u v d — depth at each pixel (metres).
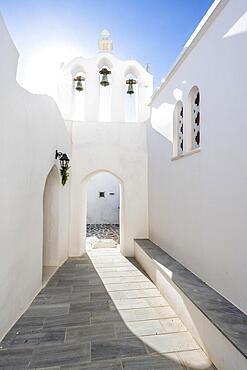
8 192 3.01
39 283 4.54
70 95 8.33
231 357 2.18
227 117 3.18
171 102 5.61
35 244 4.23
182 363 2.55
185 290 3.42
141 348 2.80
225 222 3.21
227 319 2.58
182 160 4.88
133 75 9.02
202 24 3.75
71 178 7.67
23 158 3.53
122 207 8.04
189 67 4.52
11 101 3.05
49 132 5.03
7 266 3.04
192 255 4.31
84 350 2.75
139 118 8.55
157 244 6.79
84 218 8.16
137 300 4.21
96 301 4.13
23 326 3.25
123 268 6.21
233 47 3.05
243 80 2.84
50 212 6.25
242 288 2.81
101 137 7.99
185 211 4.69
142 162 8.11
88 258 7.25
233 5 3.05
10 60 2.99
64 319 3.47
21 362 2.53
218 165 3.42
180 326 3.32
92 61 8.38
